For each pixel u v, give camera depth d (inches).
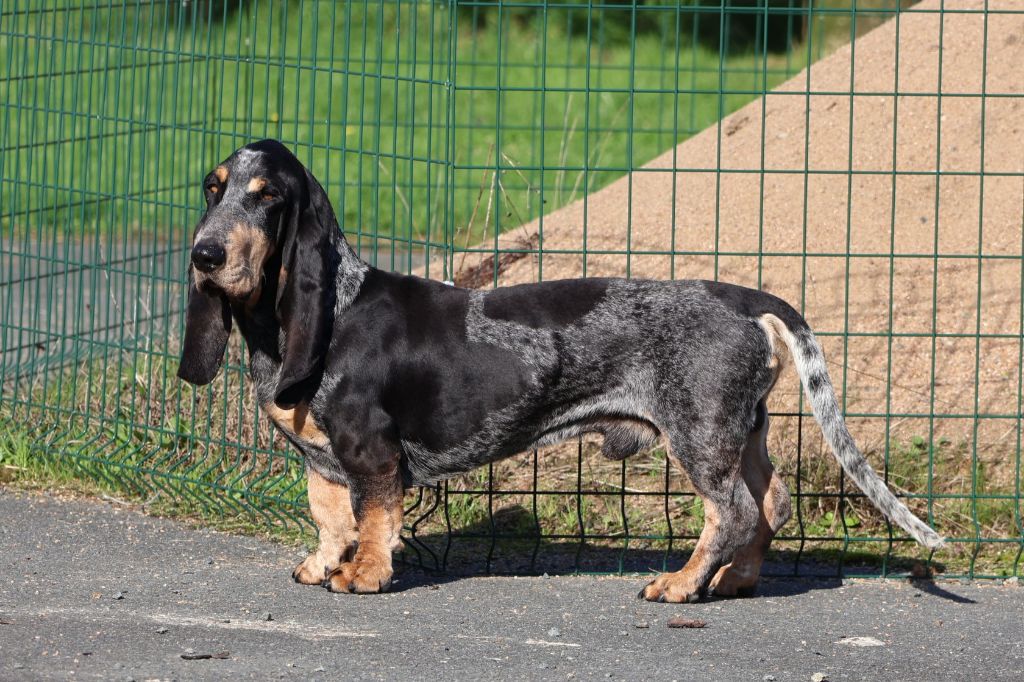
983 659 253.1
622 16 1258.6
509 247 422.6
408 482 293.6
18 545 313.1
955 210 407.5
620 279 289.9
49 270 484.1
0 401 397.1
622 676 240.1
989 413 361.1
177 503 349.1
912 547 325.7
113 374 412.5
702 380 277.1
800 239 408.5
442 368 282.0
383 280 287.7
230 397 389.4
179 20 443.5
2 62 786.2
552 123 861.2
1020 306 375.2
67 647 247.6
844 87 455.8
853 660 251.4
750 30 1174.3
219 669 238.1
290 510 342.3
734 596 292.8
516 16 1282.0
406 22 1019.3
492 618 273.9
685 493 321.4
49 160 757.9
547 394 282.8
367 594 286.8
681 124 861.8
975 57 442.0
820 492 341.7
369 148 764.0
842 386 367.9
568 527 338.3
